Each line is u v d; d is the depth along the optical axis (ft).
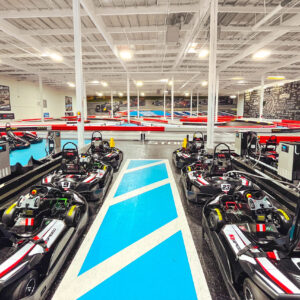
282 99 87.15
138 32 35.27
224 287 7.30
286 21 30.66
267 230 8.14
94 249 9.34
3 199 12.28
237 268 7.13
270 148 21.84
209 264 8.41
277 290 5.12
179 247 9.47
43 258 7.70
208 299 6.84
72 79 81.20
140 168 22.75
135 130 44.52
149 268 8.18
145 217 12.20
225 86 102.94
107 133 44.09
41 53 44.24
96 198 13.55
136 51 44.21
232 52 45.21
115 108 155.43
